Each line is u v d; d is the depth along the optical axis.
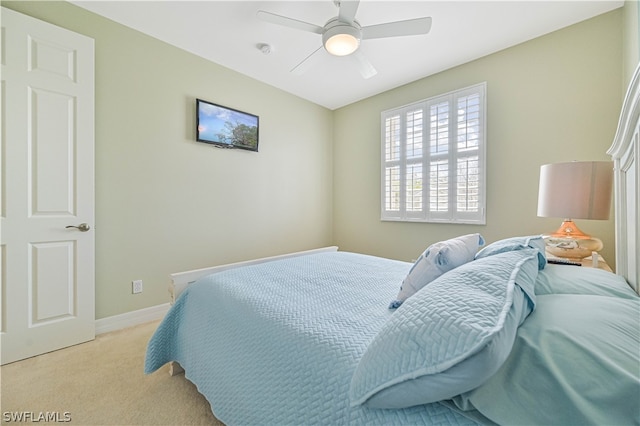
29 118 1.83
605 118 2.10
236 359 1.08
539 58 2.37
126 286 2.33
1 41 1.74
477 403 0.56
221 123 2.89
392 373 0.60
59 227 1.95
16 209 1.79
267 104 3.34
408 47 2.53
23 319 1.82
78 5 2.05
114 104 2.24
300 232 3.77
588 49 2.15
